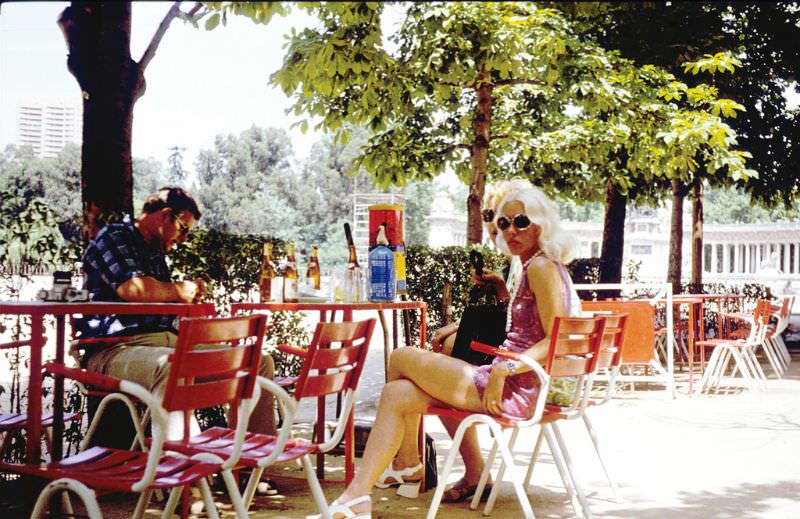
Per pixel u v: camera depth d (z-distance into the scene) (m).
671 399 8.37
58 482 2.51
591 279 13.66
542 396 3.50
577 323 3.60
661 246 52.41
